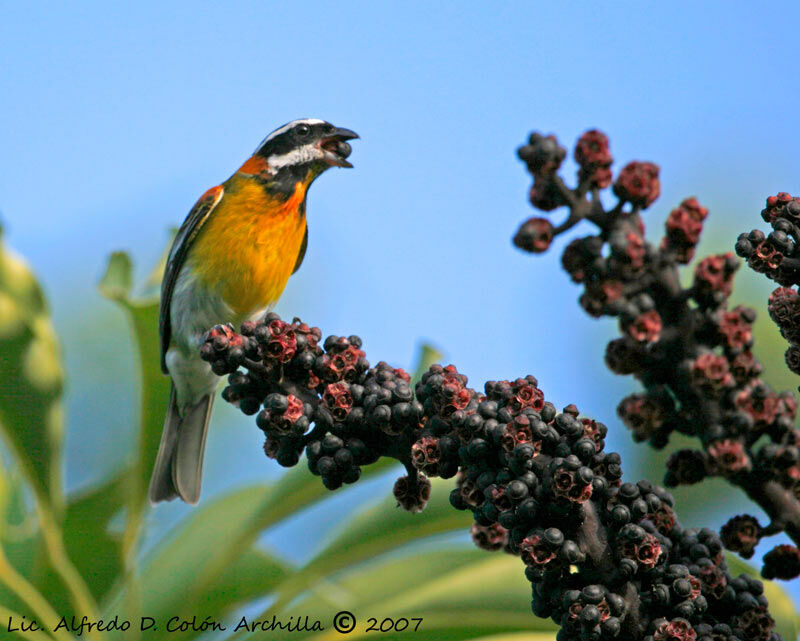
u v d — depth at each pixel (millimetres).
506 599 7355
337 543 7328
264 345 5742
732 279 3871
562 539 4480
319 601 7594
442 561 7867
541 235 3729
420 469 4961
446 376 5234
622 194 3791
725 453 3791
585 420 4773
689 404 3910
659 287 3857
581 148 3789
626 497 4637
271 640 7285
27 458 6770
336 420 5449
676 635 4348
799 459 3898
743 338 3855
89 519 7535
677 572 4543
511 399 4777
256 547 7746
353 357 5641
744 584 4676
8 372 6801
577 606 4453
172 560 7676
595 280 3832
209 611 7465
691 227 3832
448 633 7305
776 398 3895
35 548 7457
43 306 6914
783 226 4566
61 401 6887
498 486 4645
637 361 3863
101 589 7402
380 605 7551
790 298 4430
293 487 7168
